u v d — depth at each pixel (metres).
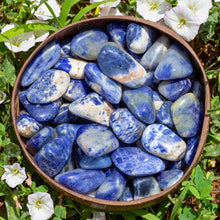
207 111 0.30
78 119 0.33
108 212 0.33
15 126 0.31
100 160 0.31
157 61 0.32
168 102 0.32
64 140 0.31
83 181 0.31
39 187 0.33
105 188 0.31
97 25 0.32
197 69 0.32
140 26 0.32
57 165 0.31
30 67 0.32
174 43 0.32
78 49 0.32
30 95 0.31
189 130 0.31
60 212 0.33
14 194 0.33
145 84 0.33
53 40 0.32
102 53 0.31
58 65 0.32
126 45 0.33
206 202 0.32
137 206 0.30
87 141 0.30
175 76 0.31
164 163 0.31
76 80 0.33
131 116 0.31
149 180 0.31
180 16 0.33
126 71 0.31
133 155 0.31
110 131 0.32
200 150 0.30
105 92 0.31
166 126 0.32
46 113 0.31
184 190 0.30
